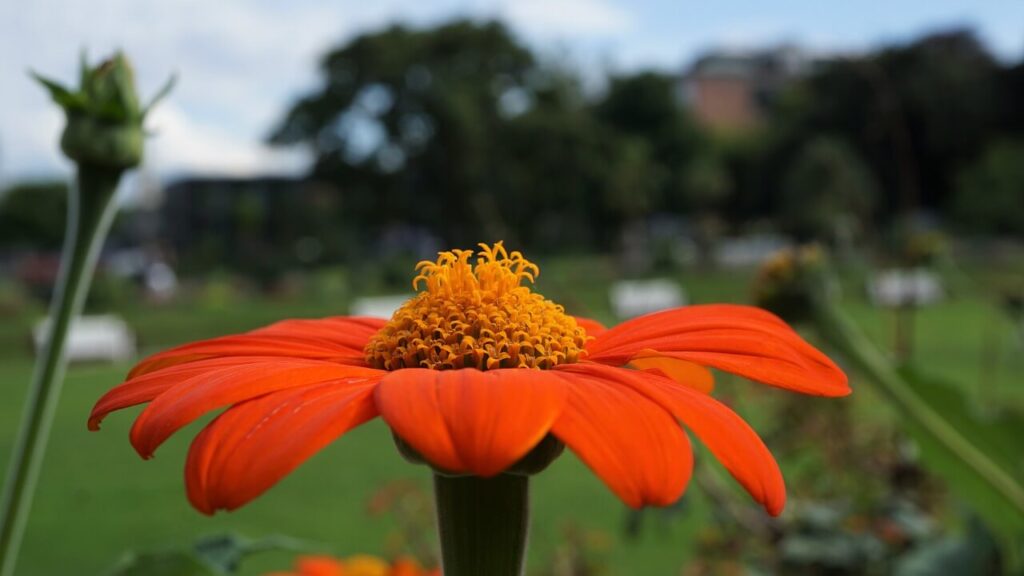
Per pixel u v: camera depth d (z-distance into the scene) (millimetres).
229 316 22406
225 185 51281
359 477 7285
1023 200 27547
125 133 1379
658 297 18359
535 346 1010
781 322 1140
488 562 911
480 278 1063
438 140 35281
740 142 45531
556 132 35812
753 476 747
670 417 760
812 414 3123
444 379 755
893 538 2477
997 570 2129
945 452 2037
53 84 1360
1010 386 8648
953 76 32875
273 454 679
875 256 3178
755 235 45094
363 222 37375
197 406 764
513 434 681
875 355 2174
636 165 38125
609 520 5637
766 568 2621
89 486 7082
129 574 1285
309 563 1929
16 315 22766
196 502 669
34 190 48094
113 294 24859
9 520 1303
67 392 12117
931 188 35375
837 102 35719
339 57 35969
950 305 18641
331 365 878
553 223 38062
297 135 36844
